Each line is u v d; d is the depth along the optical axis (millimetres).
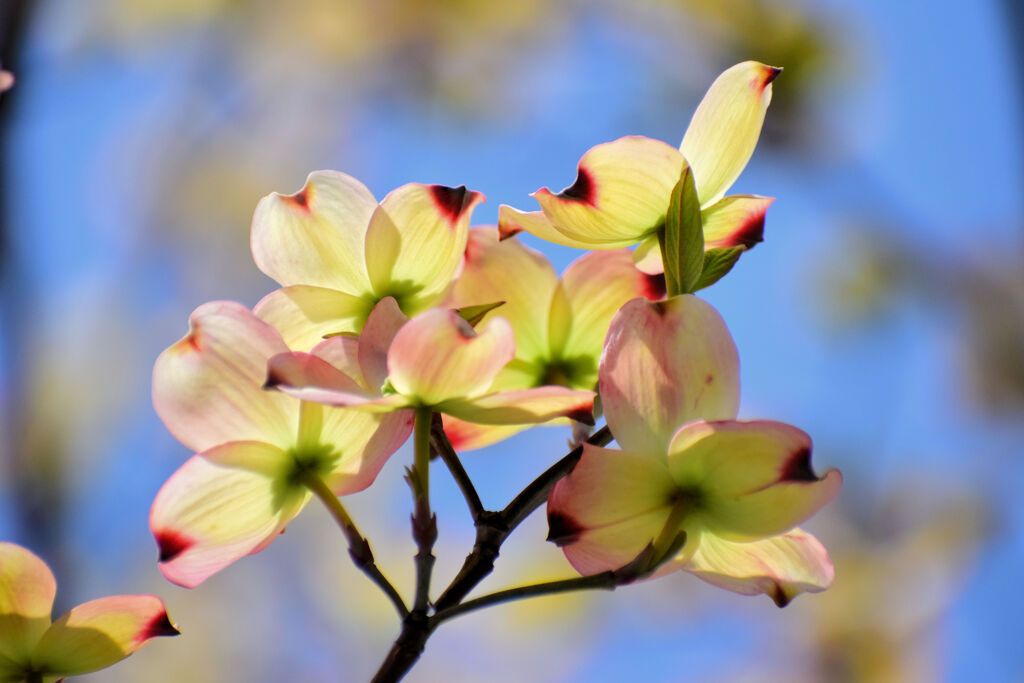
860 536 4457
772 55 3969
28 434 3619
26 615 1301
